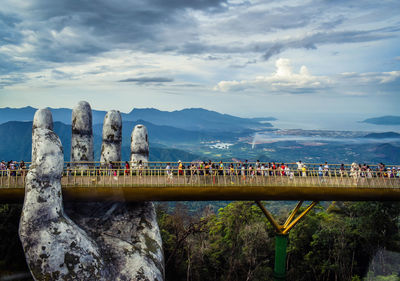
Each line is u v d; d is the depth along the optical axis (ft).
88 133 119.44
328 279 155.12
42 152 83.97
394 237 152.05
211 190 98.73
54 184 83.82
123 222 99.60
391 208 152.97
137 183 95.71
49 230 78.89
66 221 82.23
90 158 119.44
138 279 83.92
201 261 153.17
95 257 80.28
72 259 77.66
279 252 114.21
